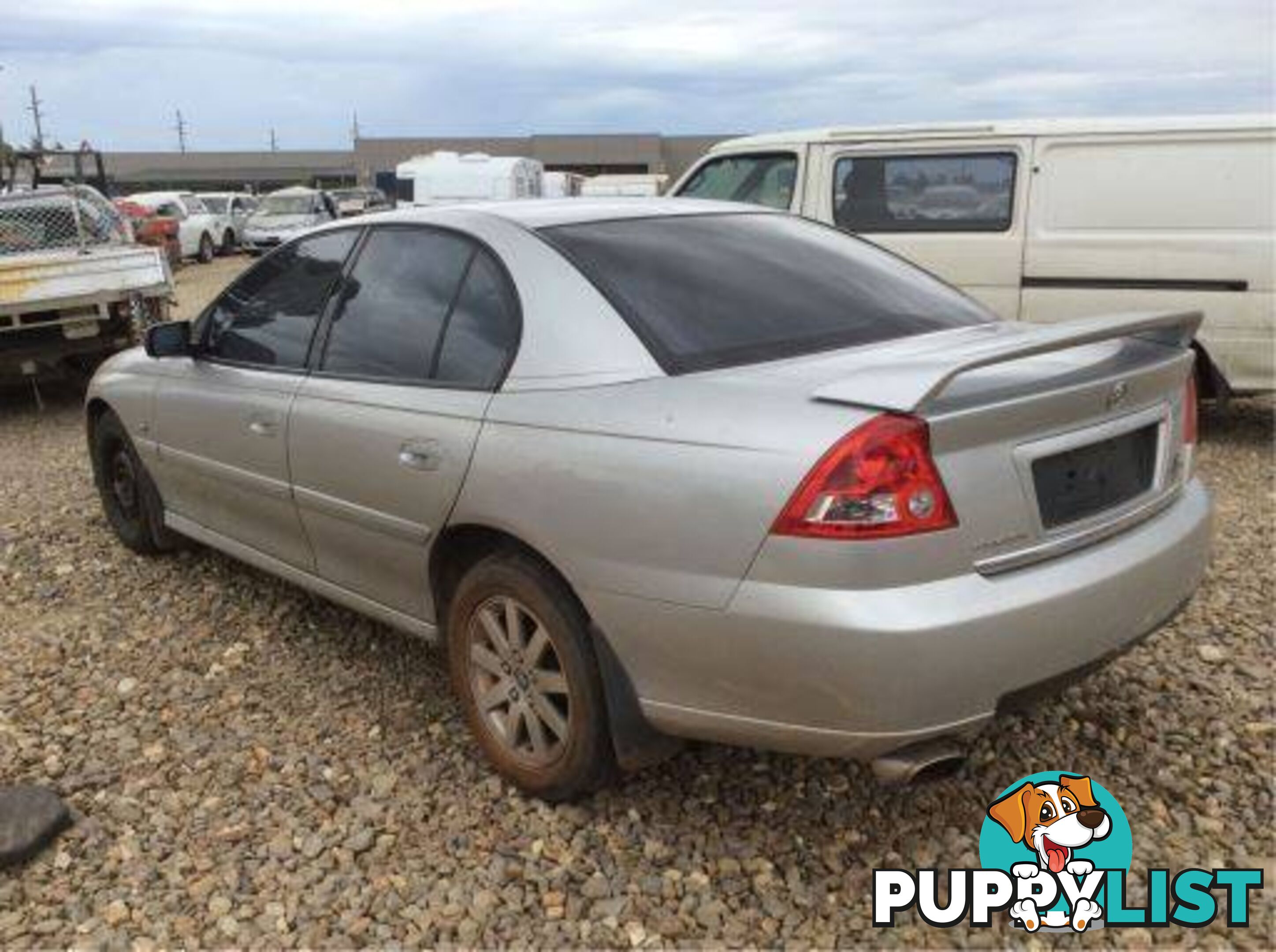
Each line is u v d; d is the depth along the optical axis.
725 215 3.94
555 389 3.16
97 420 5.60
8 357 9.53
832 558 2.58
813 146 8.56
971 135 8.02
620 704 3.03
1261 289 7.37
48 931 2.91
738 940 2.83
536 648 3.24
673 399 2.93
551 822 3.27
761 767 3.51
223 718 3.94
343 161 79.56
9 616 4.94
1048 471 2.84
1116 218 7.68
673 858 3.12
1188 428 3.39
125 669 4.36
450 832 3.25
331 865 3.13
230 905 2.98
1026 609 2.68
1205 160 7.44
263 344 4.34
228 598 5.00
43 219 10.71
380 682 4.17
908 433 2.58
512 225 3.58
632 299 3.24
